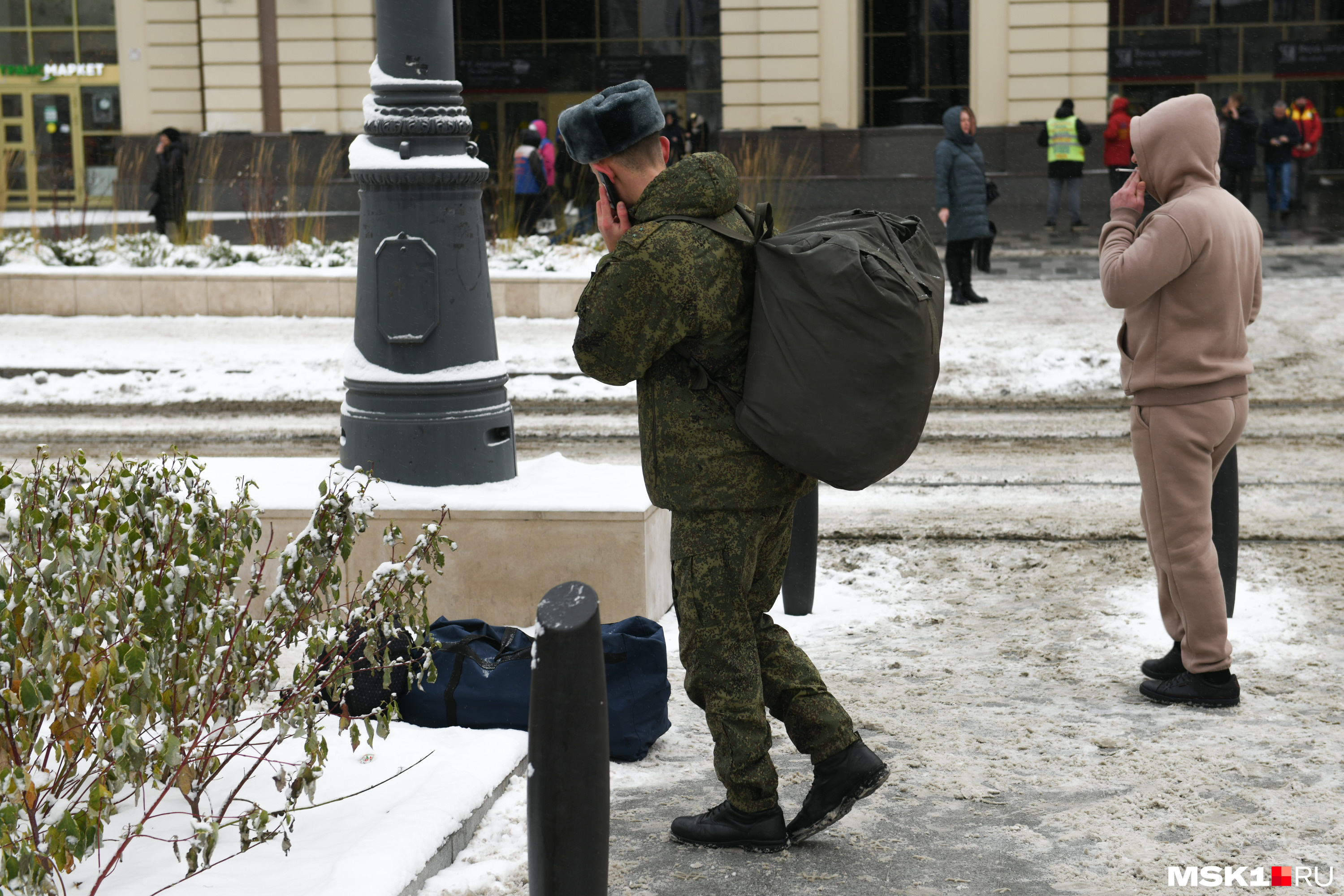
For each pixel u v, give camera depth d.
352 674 4.16
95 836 3.09
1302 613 6.35
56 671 3.22
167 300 16.03
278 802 4.08
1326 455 10.14
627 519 6.03
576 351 3.64
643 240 3.57
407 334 6.08
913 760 4.67
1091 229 26.23
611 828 4.18
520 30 37.31
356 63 31.66
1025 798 4.35
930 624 6.40
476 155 6.18
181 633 3.64
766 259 3.61
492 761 4.37
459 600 6.16
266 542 6.12
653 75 37.00
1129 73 38.16
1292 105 29.02
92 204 25.80
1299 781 4.42
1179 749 4.73
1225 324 4.98
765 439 3.59
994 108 30.91
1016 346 14.23
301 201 30.92
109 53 35.78
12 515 3.76
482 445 6.27
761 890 3.74
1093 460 10.22
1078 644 6.03
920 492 9.27
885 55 33.09
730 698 3.83
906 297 3.53
